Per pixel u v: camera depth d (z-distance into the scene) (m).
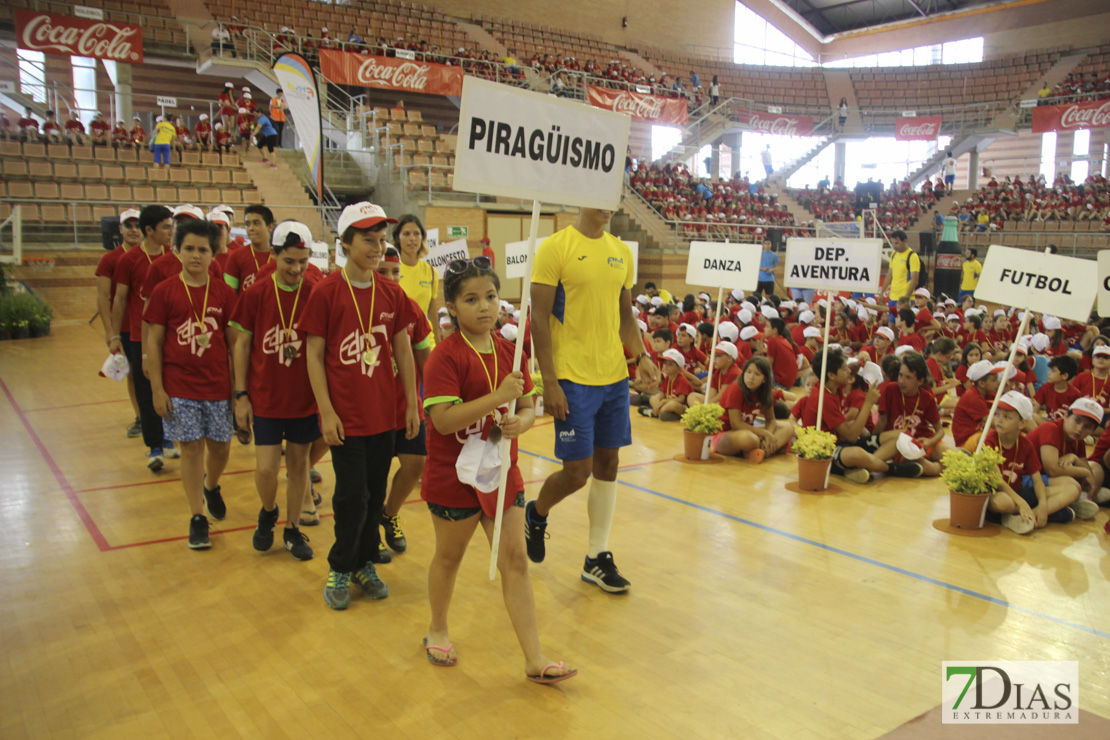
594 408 4.01
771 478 6.42
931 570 4.49
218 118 23.53
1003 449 5.46
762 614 3.89
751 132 33.09
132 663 3.34
